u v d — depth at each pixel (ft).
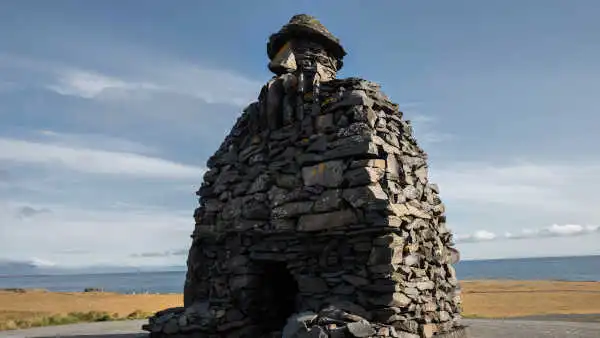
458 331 34.81
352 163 30.58
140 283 640.99
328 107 33.63
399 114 36.37
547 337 39.70
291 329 26.78
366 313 27.50
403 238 29.48
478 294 123.54
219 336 33.22
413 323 28.45
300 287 30.96
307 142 33.45
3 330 51.90
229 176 37.32
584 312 74.43
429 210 35.17
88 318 67.36
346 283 29.25
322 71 37.09
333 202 30.53
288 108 35.47
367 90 33.63
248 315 33.81
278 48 40.45
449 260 36.88
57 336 44.80
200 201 39.50
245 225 34.63
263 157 35.81
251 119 37.65
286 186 33.60
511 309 83.92
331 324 25.79
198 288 37.14
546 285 170.09
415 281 29.66
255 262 34.22
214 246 37.11
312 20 39.91
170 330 34.12
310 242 31.68
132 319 67.00
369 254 28.73
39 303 114.11
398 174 32.42
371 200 28.94
